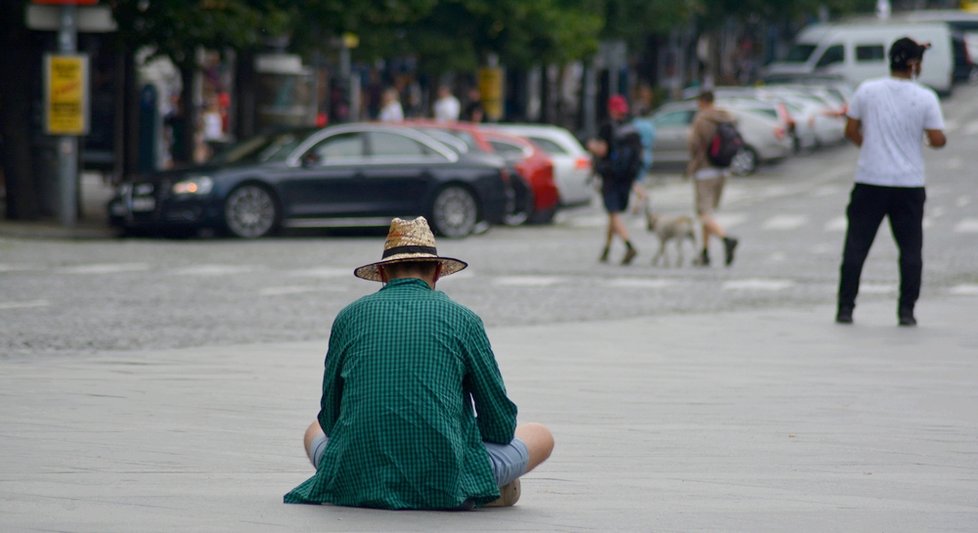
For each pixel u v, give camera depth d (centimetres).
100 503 1736
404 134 7119
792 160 13500
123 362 3034
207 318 3888
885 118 3609
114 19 7081
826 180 11588
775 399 2619
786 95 14288
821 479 1955
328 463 1661
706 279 5131
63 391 2630
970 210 8544
